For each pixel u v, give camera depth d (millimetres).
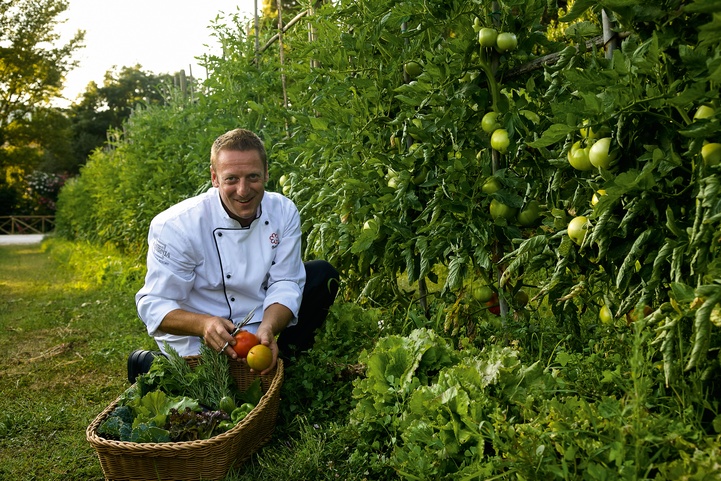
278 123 5266
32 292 7812
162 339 2906
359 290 3912
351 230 3592
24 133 26312
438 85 3074
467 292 3504
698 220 1867
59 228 20812
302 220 4227
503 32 2898
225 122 5914
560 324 2811
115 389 3709
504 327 2914
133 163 9344
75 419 3258
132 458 2238
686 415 1928
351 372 3008
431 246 3123
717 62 1724
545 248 2564
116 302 6414
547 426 2012
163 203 7516
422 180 3283
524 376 2369
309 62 4707
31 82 25844
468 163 3053
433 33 3410
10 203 32625
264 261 3033
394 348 2680
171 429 2363
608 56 2336
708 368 1926
